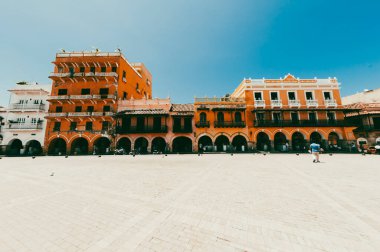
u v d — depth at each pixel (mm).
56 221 3811
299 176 8086
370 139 27781
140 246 2834
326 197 5098
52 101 30016
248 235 3131
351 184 6473
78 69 32000
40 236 3197
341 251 2604
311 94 29984
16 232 3355
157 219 3840
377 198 4938
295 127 28359
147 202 4918
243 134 28969
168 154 26078
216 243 2895
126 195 5578
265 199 5020
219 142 30344
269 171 9609
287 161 14469
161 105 30656
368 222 3520
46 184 7211
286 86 30234
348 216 3834
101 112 29109
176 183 7090
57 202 5004
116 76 30453
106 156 23609
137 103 30828
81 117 29359
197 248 2764
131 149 28438
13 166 13500
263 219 3770
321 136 28125
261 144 30109
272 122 29078
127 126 29609
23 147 29438
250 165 12156
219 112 29797
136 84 37969
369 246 2709
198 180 7566
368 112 27656
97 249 2771
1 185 7133
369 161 13648
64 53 31547
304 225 3465
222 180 7504
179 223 3635
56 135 29359
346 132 27641
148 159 18062
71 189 6383
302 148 28828
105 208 4516
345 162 13164
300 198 5066
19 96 31469
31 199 5293
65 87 31172
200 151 29484
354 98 36094
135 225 3580
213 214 4062
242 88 31750
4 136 29672
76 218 3945
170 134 28891
